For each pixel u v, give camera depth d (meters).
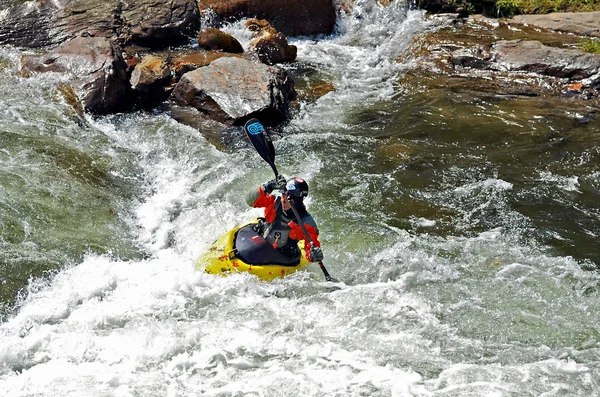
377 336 8.08
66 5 15.89
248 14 17.27
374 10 18.33
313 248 8.68
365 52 16.98
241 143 12.51
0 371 7.38
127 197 10.85
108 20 15.66
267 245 8.96
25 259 8.91
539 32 17.06
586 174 11.81
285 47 16.12
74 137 12.03
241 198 11.00
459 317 8.44
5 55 14.27
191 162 11.89
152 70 14.00
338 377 7.39
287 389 7.20
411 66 16.06
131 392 7.11
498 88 14.85
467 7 18.19
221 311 8.37
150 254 9.64
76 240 9.50
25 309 8.19
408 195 11.20
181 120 13.09
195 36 16.33
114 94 13.01
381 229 10.27
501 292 8.89
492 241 10.02
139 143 12.30
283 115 13.45
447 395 7.18
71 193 10.46
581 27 16.88
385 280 9.14
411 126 13.40
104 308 8.30
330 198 11.04
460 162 12.17
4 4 16.80
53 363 7.46
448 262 9.49
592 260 9.66
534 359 7.75
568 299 8.78
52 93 12.91
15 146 11.27
